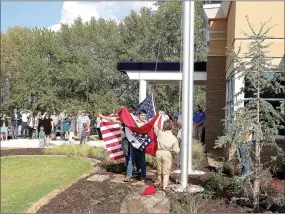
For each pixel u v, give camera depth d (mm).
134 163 10508
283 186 7480
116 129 11164
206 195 7730
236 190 7645
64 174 10922
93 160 12938
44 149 15477
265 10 11758
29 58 29078
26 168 11984
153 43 38250
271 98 10812
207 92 17562
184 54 8906
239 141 7199
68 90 31812
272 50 11594
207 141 17281
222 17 17281
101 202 7711
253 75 7336
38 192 8742
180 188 8352
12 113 29250
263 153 10328
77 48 34281
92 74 32781
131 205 6441
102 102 31969
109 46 35938
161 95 35969
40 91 28594
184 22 8930
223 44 17500
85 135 17766
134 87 37688
